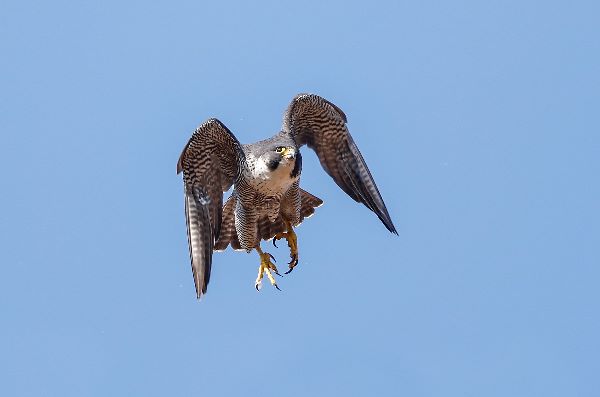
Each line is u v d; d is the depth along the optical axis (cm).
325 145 1788
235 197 1838
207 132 1694
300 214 1838
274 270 1792
